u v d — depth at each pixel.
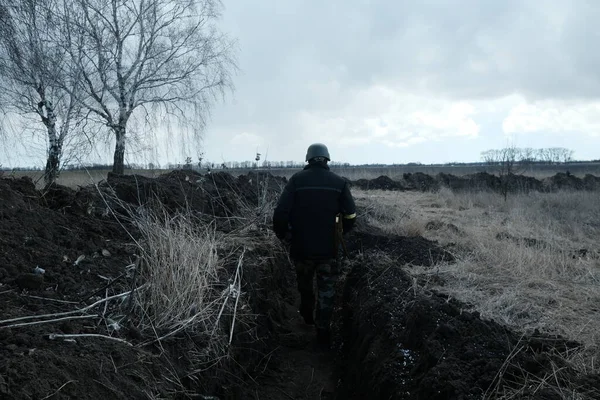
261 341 5.12
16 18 14.28
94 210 5.16
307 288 5.95
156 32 19.92
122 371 2.91
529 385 3.18
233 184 8.98
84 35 17.55
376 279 5.74
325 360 5.55
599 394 3.00
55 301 3.35
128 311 3.52
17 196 4.30
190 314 3.97
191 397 3.34
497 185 24.28
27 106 14.16
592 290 5.25
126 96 19.06
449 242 7.68
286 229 5.83
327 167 5.97
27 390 2.36
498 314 4.43
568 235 9.86
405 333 4.26
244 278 5.33
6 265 3.46
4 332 2.76
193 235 5.21
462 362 3.48
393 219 10.48
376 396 4.03
